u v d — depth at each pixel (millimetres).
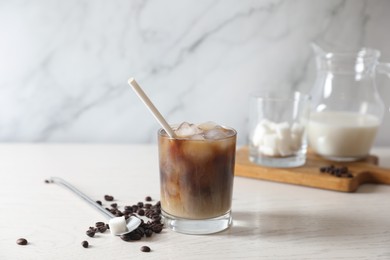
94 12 892
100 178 749
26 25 900
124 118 935
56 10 894
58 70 917
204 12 881
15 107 936
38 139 946
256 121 776
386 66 768
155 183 728
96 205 620
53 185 717
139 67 910
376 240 550
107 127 940
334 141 772
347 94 792
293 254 517
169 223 579
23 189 699
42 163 821
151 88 917
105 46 904
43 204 645
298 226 586
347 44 872
